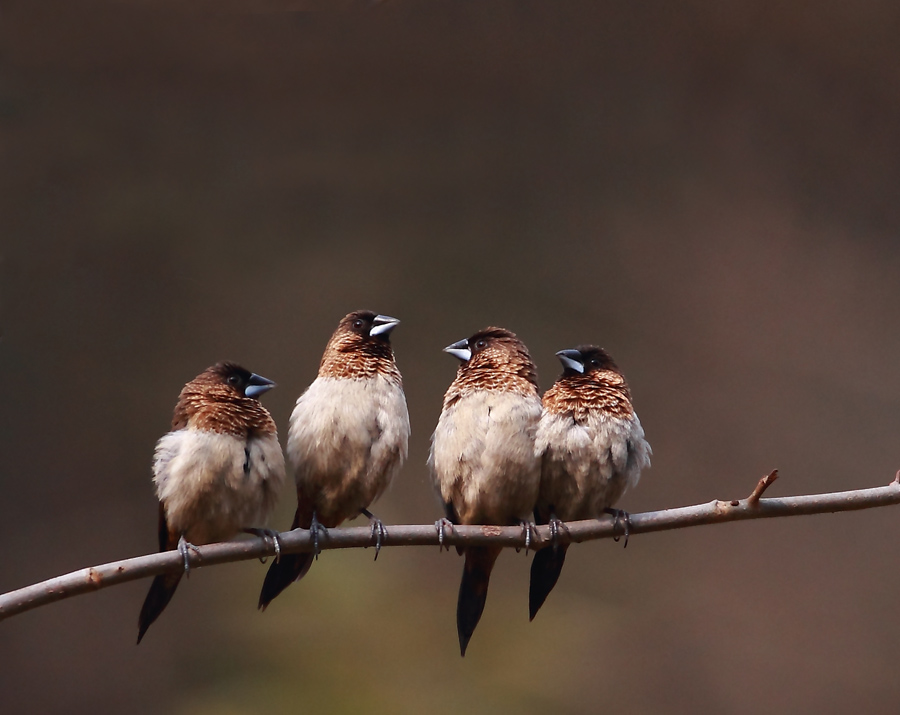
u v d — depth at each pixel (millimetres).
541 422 7012
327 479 7020
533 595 6891
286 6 15781
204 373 6926
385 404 7066
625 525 6512
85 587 5695
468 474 6996
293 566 6805
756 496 6250
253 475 6734
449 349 7312
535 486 7008
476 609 6859
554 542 6531
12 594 5566
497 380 7086
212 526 6758
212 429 6699
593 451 6930
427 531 6418
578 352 7211
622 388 7168
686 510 6438
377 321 7289
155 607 6625
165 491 6691
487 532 6480
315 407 7055
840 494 6238
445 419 7176
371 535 6305
